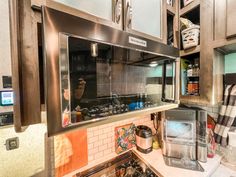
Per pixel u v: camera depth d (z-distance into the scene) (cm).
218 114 122
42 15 37
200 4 97
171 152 119
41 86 45
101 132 121
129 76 75
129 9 65
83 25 45
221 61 109
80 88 52
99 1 58
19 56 41
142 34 72
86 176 106
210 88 94
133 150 135
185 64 116
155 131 147
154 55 74
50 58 38
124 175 122
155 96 85
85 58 53
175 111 114
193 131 112
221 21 87
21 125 42
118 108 65
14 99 40
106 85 64
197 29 100
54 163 99
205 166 105
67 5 50
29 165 109
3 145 101
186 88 115
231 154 112
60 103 41
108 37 52
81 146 110
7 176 102
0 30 96
